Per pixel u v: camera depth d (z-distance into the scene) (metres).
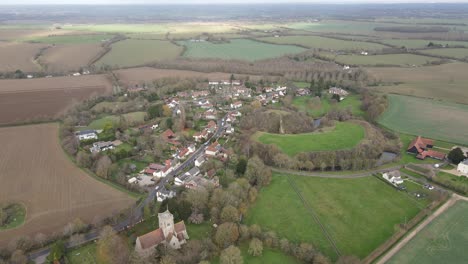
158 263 115.50
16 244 123.06
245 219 144.88
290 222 143.38
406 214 147.75
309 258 119.81
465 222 139.25
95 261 118.69
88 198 157.38
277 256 123.44
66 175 177.12
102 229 133.88
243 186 161.00
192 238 131.88
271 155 198.12
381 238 133.12
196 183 166.12
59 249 118.75
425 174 181.00
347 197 161.50
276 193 165.38
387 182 174.75
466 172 180.38
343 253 125.38
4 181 169.88
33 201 154.25
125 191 164.88
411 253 122.94
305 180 178.00
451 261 118.75
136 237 131.50
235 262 113.75
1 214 139.38
